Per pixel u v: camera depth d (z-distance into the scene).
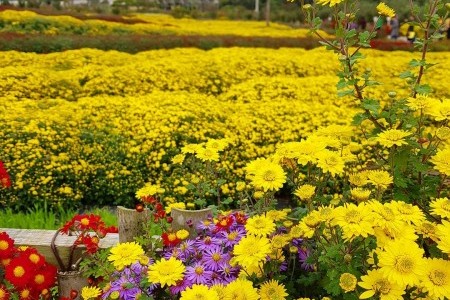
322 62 11.45
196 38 15.49
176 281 2.12
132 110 6.84
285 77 9.99
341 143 2.77
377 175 2.18
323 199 2.49
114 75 9.19
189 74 9.61
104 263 2.46
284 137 6.43
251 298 1.87
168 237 2.41
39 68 10.09
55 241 2.83
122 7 45.41
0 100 7.45
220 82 9.67
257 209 2.57
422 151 2.44
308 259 2.18
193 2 50.88
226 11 45.66
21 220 4.44
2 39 12.23
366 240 1.91
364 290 1.89
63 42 13.03
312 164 2.58
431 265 1.68
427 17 2.84
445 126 2.50
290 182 2.60
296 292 2.29
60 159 5.57
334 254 1.91
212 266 2.22
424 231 1.96
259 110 7.13
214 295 1.80
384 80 10.09
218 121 6.71
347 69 2.75
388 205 1.88
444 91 9.05
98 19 23.44
